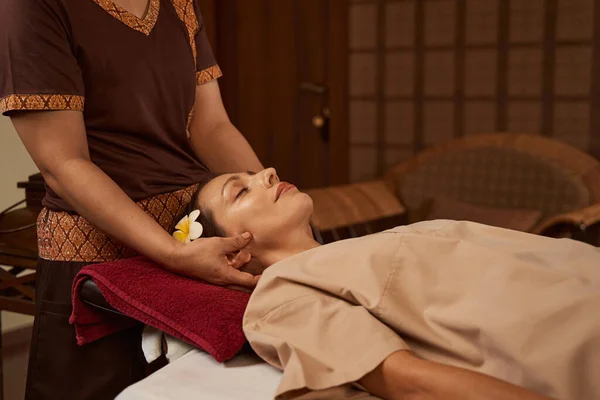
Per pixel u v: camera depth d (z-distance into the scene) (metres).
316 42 3.93
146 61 1.48
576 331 1.11
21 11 1.33
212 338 1.23
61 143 1.36
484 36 3.61
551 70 3.48
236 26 4.08
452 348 1.17
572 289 1.16
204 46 1.69
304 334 1.17
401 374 1.08
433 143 3.78
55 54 1.35
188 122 1.67
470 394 1.01
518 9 3.51
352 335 1.15
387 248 1.24
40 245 1.54
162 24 1.54
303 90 3.98
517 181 3.35
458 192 3.48
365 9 3.81
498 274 1.19
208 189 1.50
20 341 2.96
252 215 1.44
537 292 1.16
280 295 1.23
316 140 4.00
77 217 1.47
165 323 1.27
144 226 1.37
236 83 4.14
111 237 1.41
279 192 1.46
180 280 1.37
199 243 1.36
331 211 3.24
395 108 3.83
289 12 3.96
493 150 3.44
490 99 3.63
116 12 1.45
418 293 1.21
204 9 4.04
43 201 1.53
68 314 1.48
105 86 1.44
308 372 1.11
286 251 1.46
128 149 1.50
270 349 1.18
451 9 3.65
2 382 2.54
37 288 1.53
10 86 1.34
